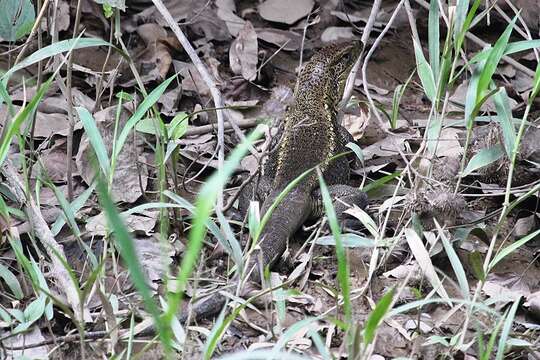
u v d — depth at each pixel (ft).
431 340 24.25
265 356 18.89
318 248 30.07
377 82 42.24
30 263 25.13
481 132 34.83
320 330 25.41
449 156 33.01
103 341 23.24
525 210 32.78
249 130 37.14
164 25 42.68
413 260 28.96
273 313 26.07
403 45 45.09
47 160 32.24
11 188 28.19
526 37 37.04
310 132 34.09
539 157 32.09
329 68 36.04
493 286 28.22
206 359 21.24
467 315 24.31
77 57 39.70
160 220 28.50
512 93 40.96
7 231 27.02
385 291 27.91
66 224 29.25
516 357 24.98
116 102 37.83
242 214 31.76
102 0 27.99
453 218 28.91
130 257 16.08
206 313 25.45
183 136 35.65
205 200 16.12
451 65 29.99
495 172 32.78
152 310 16.72
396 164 35.55
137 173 31.27
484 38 45.83
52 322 25.07
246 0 46.39
